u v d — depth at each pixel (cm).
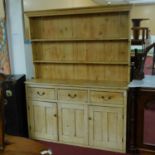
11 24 332
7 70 343
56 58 332
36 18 330
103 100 283
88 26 308
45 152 137
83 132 301
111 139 289
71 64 326
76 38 309
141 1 954
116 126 284
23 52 336
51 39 320
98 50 309
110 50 303
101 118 289
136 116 277
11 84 305
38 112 321
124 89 271
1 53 338
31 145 144
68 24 317
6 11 330
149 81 290
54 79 330
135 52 301
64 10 299
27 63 343
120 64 299
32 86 316
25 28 334
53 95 307
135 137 282
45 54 337
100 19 299
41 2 386
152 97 266
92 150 295
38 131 327
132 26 352
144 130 277
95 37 305
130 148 284
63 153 289
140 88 268
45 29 329
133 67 304
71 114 303
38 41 333
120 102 276
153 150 276
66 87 297
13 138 154
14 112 313
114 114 282
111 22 295
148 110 271
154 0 930
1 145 139
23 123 327
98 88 281
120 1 944
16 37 334
